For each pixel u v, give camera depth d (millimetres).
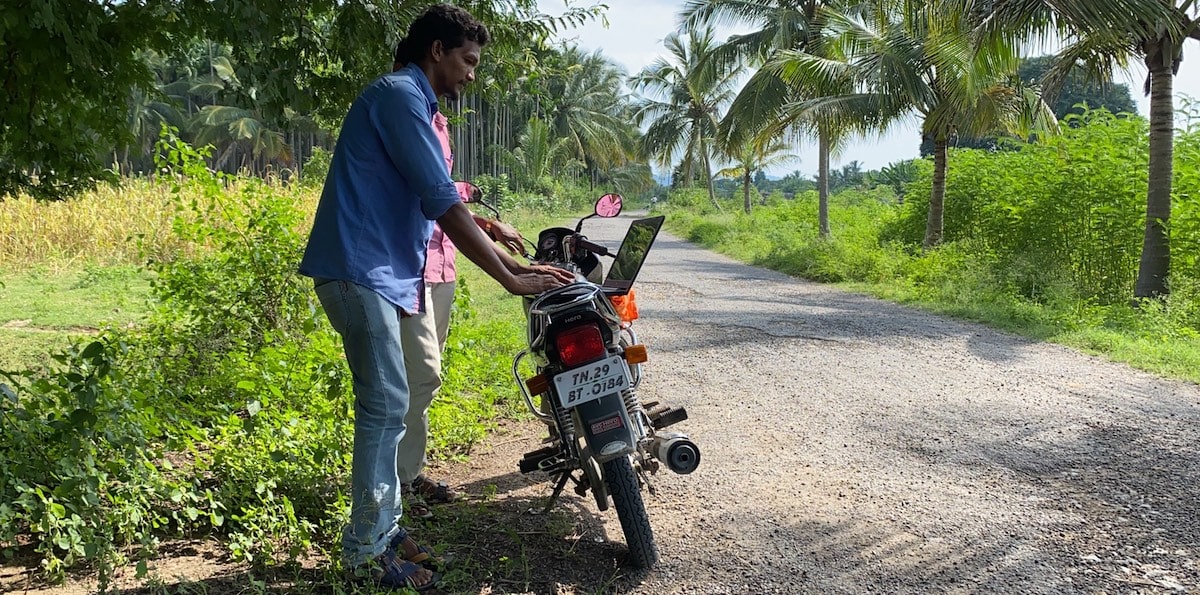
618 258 3748
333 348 4125
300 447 3422
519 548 3129
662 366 6582
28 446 2859
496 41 4859
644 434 3107
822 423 4926
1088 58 9859
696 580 2922
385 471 2664
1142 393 5625
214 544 3051
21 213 12641
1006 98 13930
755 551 3162
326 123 4508
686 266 16297
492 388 5137
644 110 42906
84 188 4414
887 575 2979
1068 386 5848
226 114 36062
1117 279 10266
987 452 4371
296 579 2725
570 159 53281
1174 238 9555
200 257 5398
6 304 8625
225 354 4508
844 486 3869
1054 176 11156
